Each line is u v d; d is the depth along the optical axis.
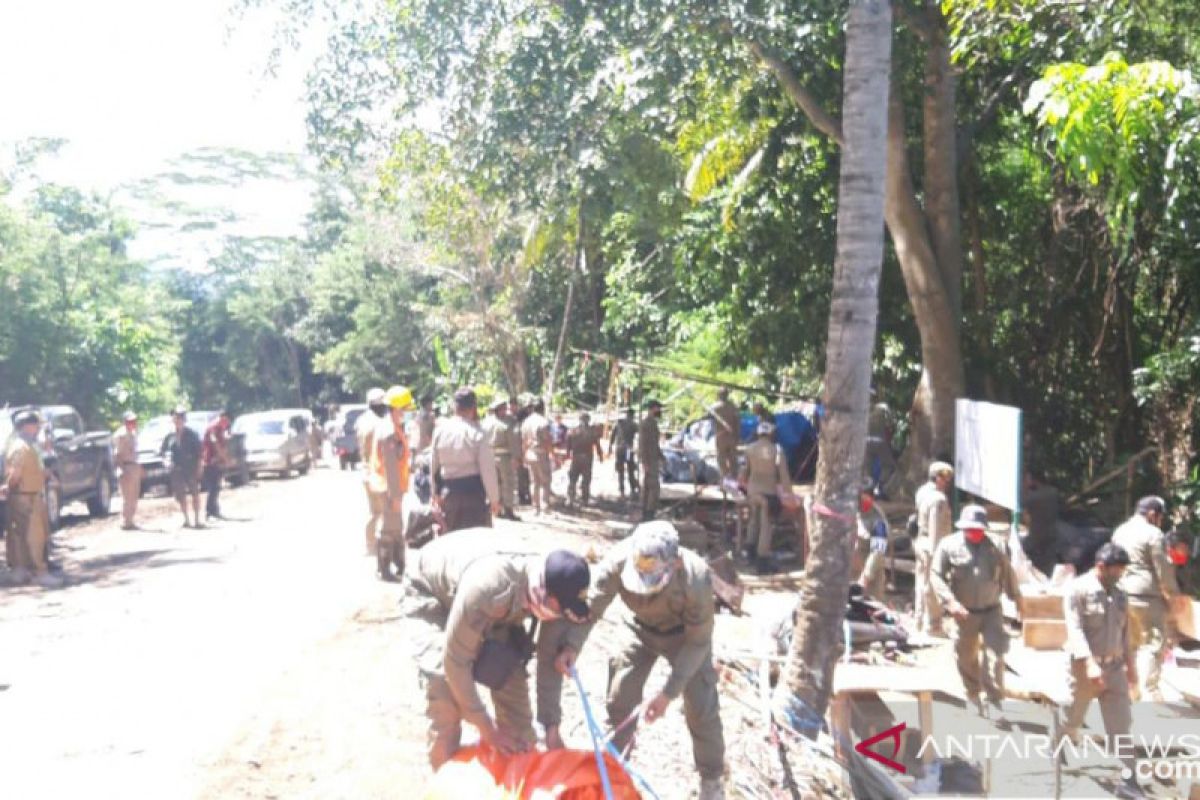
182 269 74.44
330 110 16.45
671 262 30.16
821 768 7.81
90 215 46.72
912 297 18.80
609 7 13.95
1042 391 22.78
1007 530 15.12
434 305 49.78
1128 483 18.16
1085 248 21.52
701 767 6.74
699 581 6.15
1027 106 12.01
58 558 16.48
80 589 13.63
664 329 34.81
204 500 25.66
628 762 7.18
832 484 8.20
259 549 16.88
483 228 28.69
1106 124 11.77
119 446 19.84
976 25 15.55
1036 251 22.83
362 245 47.38
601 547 15.80
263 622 11.53
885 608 12.07
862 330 8.14
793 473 24.64
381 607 12.14
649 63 13.94
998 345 22.61
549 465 20.64
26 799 6.79
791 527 18.16
